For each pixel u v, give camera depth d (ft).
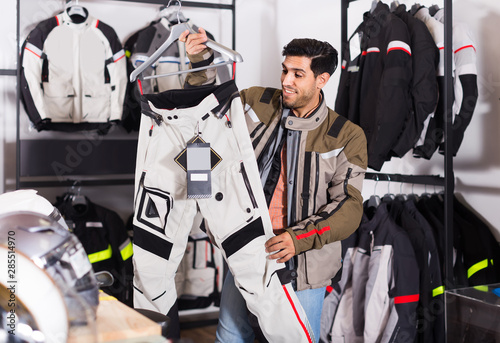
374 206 8.93
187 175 5.00
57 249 2.39
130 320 2.97
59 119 9.61
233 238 5.08
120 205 10.75
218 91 5.07
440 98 8.21
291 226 5.33
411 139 8.23
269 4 11.67
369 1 10.17
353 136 5.36
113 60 9.80
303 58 5.17
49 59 9.48
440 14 8.45
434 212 8.72
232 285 5.67
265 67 11.78
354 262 8.36
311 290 5.39
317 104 5.55
